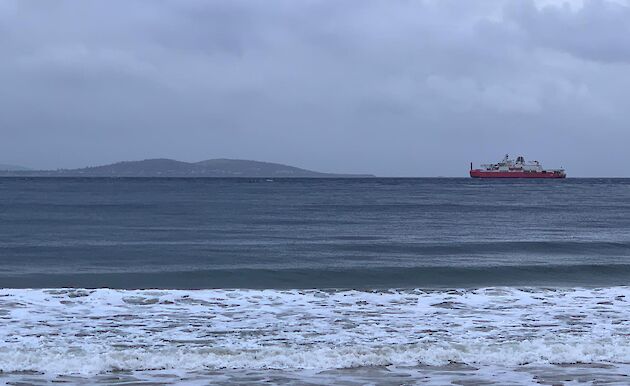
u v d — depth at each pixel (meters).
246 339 12.70
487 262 26.25
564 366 10.74
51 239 34.25
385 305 16.30
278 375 10.08
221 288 20.08
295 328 13.80
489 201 82.81
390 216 53.94
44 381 9.54
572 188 147.88
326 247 31.34
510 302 16.69
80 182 188.00
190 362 10.70
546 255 28.92
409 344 12.11
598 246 31.92
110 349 11.55
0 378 9.60
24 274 22.42
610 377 10.02
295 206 68.06
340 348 11.59
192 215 52.88
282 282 21.39
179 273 22.64
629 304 16.50
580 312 15.55
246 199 83.75
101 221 46.00
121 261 26.25
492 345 11.92
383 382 9.70
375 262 26.28
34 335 12.80
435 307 16.09
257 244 32.41
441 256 28.45
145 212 56.16
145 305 15.85
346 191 121.06
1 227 40.97
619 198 93.69
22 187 131.50
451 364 10.85
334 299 16.91
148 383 9.55
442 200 84.94
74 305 15.62
